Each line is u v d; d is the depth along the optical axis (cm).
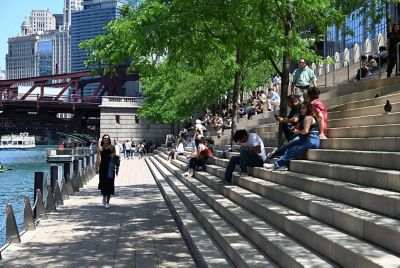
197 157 1827
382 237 499
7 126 9038
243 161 1214
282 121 1134
